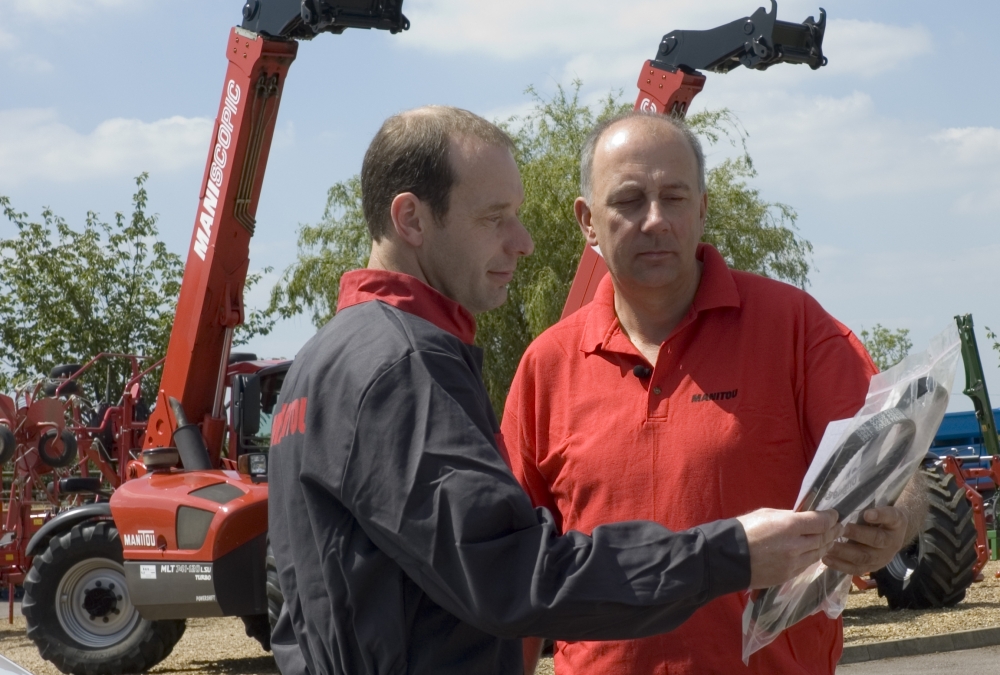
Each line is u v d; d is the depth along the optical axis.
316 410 1.79
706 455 2.65
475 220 1.94
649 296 2.76
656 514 2.68
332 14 6.91
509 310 19.45
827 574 2.06
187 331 8.15
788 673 2.57
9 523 11.38
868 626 9.12
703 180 2.82
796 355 2.67
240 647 9.77
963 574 9.77
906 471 1.88
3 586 11.96
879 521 1.94
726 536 1.66
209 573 7.73
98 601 8.55
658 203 2.68
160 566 7.93
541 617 1.60
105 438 10.90
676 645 2.61
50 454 10.50
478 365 1.88
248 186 7.96
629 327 2.87
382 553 1.73
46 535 8.80
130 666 8.46
